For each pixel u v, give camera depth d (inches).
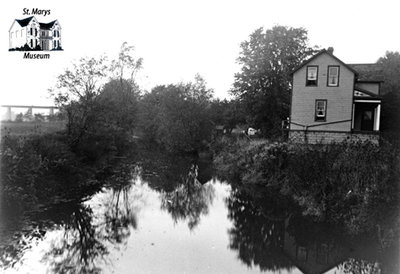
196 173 1122.7
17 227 488.7
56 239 467.8
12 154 583.8
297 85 1072.2
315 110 1057.5
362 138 927.0
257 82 1369.3
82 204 641.0
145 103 2138.3
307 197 662.5
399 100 1147.9
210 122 1745.8
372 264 429.4
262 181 874.1
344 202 568.7
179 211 663.8
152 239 494.9
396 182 474.0
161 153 1697.8
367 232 482.0
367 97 1029.2
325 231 543.2
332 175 629.6
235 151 1165.1
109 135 1315.2
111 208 648.4
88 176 854.5
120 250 445.7
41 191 622.5
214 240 504.1
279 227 575.5
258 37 1405.0
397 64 1263.5
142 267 396.2
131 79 1807.3
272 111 1375.5
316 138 977.5
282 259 445.4
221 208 695.7
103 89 1181.7
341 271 412.2
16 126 953.5
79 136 938.1
